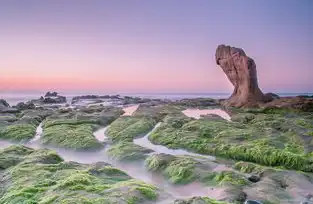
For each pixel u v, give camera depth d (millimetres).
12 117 48406
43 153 24219
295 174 19188
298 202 15289
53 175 18516
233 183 17344
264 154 24750
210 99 85312
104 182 17312
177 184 19391
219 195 16125
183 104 74938
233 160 25734
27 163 21422
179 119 43156
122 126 40188
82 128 37906
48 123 42906
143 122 41656
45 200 14352
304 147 26688
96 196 14648
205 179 19031
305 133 31469
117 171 19578
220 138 30938
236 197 15422
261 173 19484
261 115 45531
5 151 25078
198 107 69625
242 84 64062
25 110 58719
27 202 14453
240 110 55875
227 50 66688
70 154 29125
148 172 22375
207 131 34469
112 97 129750
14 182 17641
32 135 36531
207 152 27844
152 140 33625
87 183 16641
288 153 24125
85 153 29141
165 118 46219
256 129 34531
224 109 62469
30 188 16062
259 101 60281
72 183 16328
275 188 16812
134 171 23203
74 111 56312
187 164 21203
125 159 25453
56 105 79312
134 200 14398
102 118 46719
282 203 15086
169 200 14875
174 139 31984
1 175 19703
